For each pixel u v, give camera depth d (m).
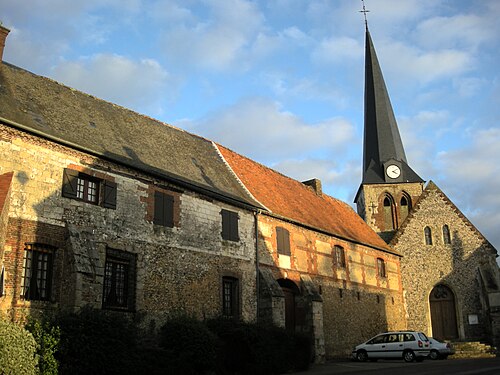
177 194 19.59
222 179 23.58
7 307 13.77
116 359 13.62
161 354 15.23
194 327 16.39
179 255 19.02
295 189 31.14
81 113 19.11
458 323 33.44
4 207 13.12
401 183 43.53
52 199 15.38
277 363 18.75
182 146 23.61
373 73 48.28
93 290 15.28
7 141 14.70
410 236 35.91
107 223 16.73
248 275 22.08
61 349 12.69
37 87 18.45
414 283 34.97
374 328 30.59
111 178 17.27
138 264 17.41
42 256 15.00
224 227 21.42
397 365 21.48
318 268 26.94
